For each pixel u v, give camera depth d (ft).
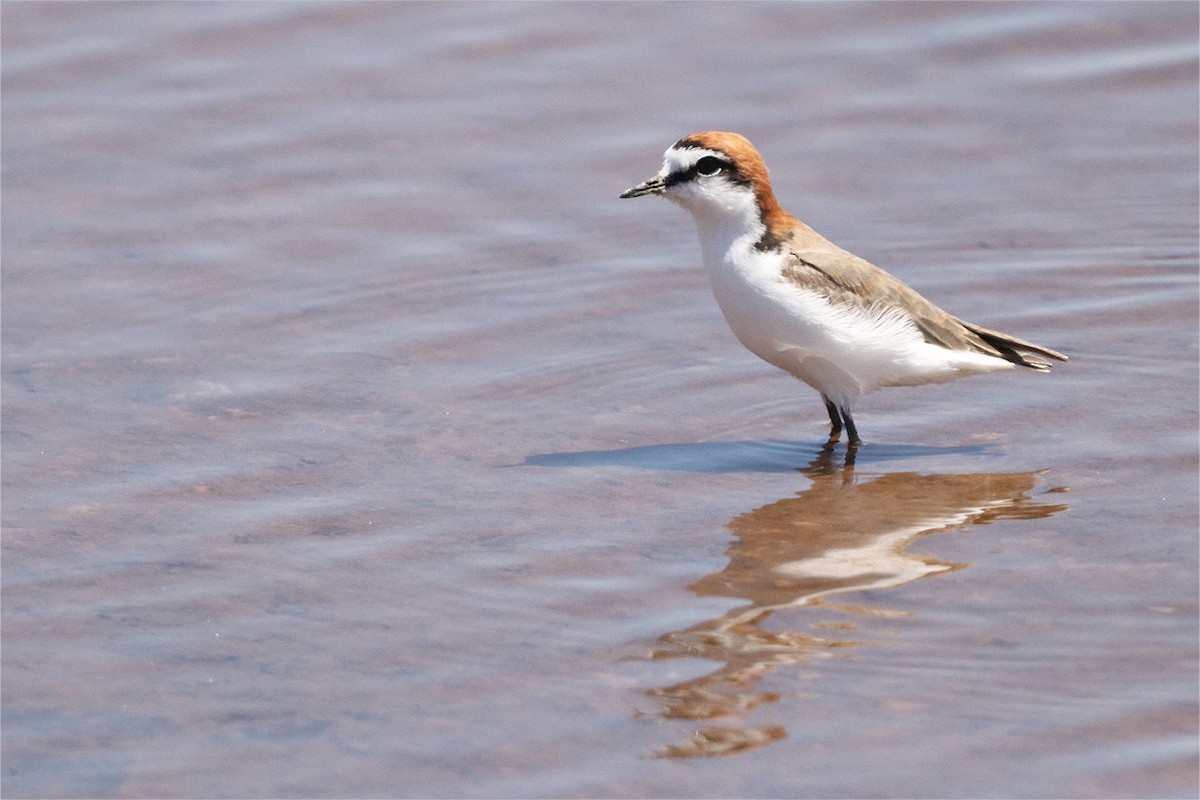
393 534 41.96
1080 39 72.69
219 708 34.14
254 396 50.49
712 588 38.75
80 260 59.57
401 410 49.62
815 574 39.34
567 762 31.99
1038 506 42.68
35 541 41.70
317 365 52.65
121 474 45.50
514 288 58.08
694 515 42.83
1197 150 65.21
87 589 39.34
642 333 54.95
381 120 68.85
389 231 61.77
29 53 72.84
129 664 35.94
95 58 72.54
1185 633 35.81
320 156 66.54
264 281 58.29
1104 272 57.77
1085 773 31.07
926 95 69.56
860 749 32.07
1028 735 32.35
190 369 52.34
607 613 37.68
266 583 39.52
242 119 68.74
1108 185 63.26
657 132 67.62
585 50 73.41
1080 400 49.26
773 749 32.19
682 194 46.73
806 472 45.55
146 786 31.58
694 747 32.35
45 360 52.80
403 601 38.50
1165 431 46.73
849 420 47.16
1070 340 53.31
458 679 35.06
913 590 38.34
